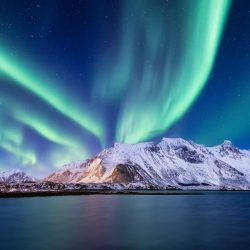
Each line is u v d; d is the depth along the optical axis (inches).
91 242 1262.3
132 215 2364.7
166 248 1152.8
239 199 5036.9
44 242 1258.0
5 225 1782.7
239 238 1370.6
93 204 3550.7
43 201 4072.3
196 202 4143.7
